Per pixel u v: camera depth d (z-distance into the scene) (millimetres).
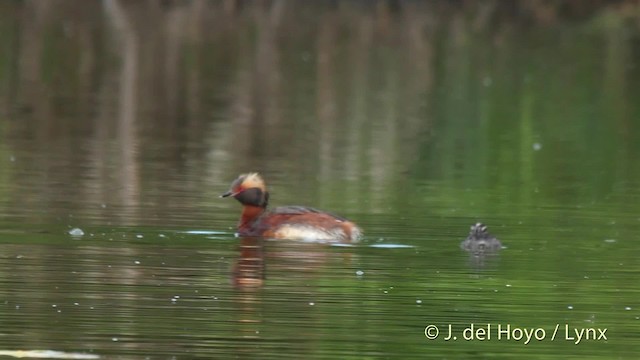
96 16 43750
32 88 32688
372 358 11211
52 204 18062
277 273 14102
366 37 42156
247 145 25391
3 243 15203
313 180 21578
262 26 42938
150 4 44812
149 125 27734
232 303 12773
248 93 33188
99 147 24344
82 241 15508
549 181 22266
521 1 47062
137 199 18703
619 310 12938
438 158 24609
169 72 35969
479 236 15891
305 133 27266
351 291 13383
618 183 22172
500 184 21812
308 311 12578
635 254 15664
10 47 38406
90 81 34156
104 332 11664
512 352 11578
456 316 12570
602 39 43156
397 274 14227
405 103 32062
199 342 11461
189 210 17938
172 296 12984
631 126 29375
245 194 16438
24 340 11352
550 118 30250
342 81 35344
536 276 14312
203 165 22656
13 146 24016
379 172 22703
